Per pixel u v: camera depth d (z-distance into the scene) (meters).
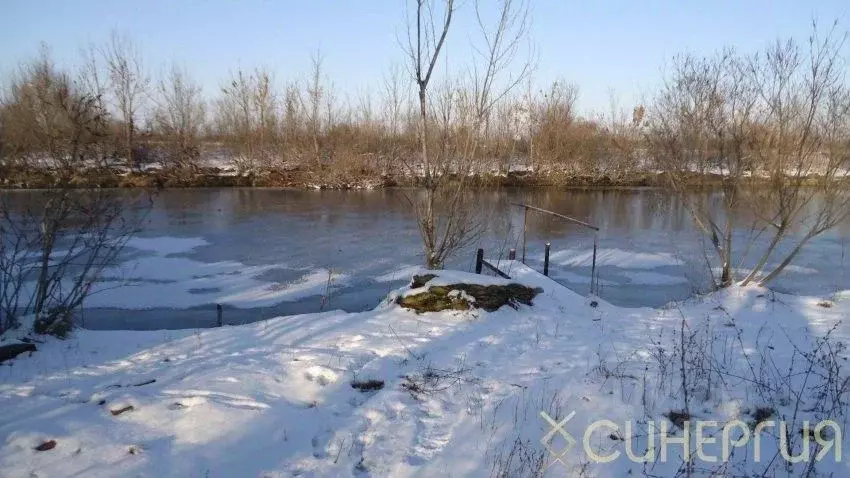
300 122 38.12
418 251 16.06
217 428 4.14
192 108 36.03
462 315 7.21
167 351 5.97
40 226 7.18
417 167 16.33
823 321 7.32
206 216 22.62
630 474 3.69
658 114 11.85
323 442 4.07
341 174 33.91
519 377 5.28
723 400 4.66
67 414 4.32
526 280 9.39
